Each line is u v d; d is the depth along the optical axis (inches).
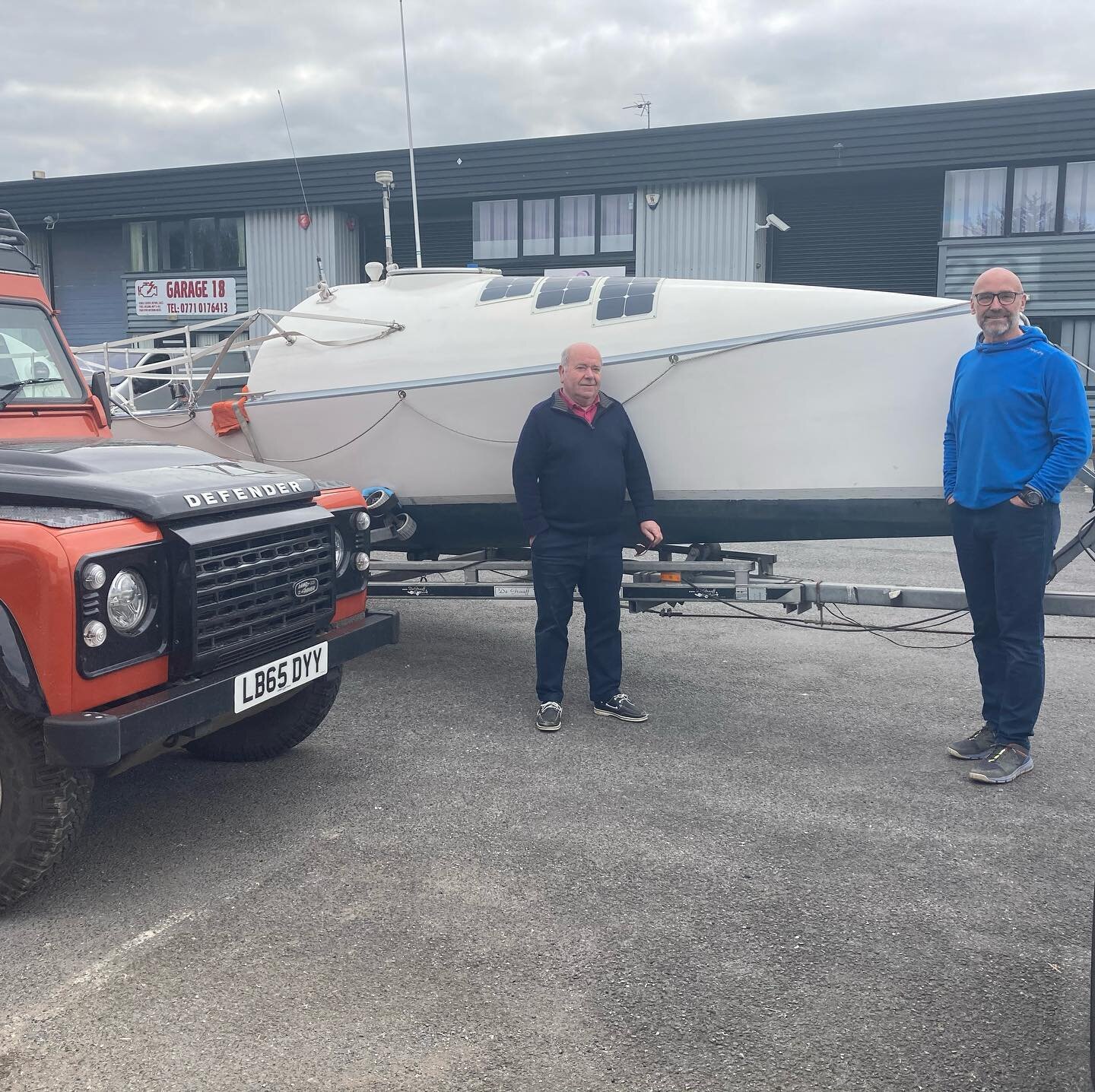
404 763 172.9
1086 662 237.3
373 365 226.7
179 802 156.2
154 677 120.9
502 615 286.7
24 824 117.6
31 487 121.7
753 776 166.1
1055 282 670.5
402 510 228.4
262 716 170.2
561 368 186.7
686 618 283.0
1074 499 513.3
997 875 131.3
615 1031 98.6
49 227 880.3
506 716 198.1
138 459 138.4
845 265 762.2
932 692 213.2
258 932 117.6
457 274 233.9
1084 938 116.0
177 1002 103.8
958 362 176.1
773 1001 103.6
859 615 283.0
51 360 170.7
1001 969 109.5
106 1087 90.8
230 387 279.3
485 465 217.9
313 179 797.2
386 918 120.6
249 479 138.5
